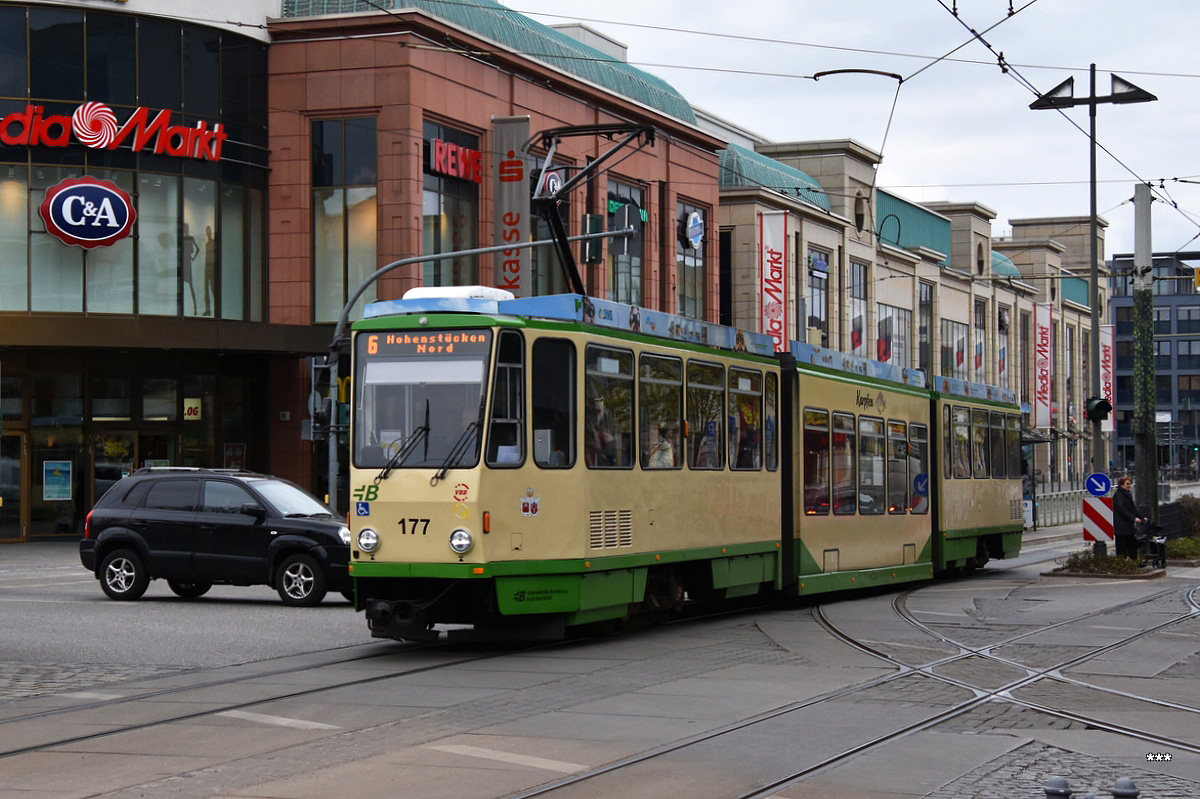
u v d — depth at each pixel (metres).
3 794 8.09
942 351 78.62
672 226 52.59
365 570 14.54
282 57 40.16
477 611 14.46
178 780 8.43
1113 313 117.00
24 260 36.88
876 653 14.64
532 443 14.60
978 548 28.86
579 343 15.06
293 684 12.39
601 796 7.92
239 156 39.34
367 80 39.62
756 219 57.56
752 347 19.25
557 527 14.70
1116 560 26.78
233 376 40.22
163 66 38.03
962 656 14.42
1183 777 8.46
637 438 16.09
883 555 23.08
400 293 39.47
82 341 36.91
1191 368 120.69
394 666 13.62
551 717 10.58
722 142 55.94
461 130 41.94
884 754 9.12
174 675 13.24
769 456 19.47
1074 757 9.04
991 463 29.34
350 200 39.97
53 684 12.70
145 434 39.09
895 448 23.94
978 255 84.81
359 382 14.85
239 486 20.70
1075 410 104.19
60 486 38.41
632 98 51.78
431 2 41.94
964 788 8.08
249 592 23.28
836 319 64.00
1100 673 13.26
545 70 44.84
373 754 9.17
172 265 38.16
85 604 20.61
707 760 8.92
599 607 15.29
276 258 40.06
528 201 42.19
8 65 36.62
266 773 8.60
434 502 14.29
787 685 12.22
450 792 8.04
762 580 19.11
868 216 68.38
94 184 36.88
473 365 14.48
